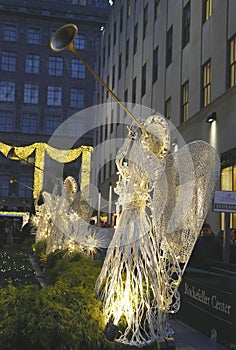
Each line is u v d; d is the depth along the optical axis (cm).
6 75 6212
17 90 6225
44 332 445
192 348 547
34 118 6247
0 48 6216
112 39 3844
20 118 6203
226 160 1591
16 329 447
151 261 478
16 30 6297
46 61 6334
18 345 447
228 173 1602
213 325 591
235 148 1521
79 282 592
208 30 1819
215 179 457
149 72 2661
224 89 1641
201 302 631
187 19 2100
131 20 3191
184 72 2081
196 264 723
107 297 500
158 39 2517
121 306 483
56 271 898
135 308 478
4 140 6112
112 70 3797
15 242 2553
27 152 2627
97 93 4534
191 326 663
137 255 479
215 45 1734
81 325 461
